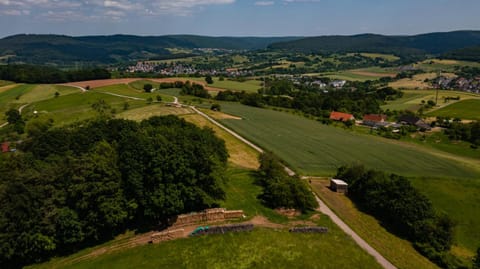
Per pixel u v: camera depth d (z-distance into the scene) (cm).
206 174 4747
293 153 8819
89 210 4162
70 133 6844
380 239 4622
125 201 4319
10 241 3856
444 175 7688
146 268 3631
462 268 4288
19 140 9944
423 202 5131
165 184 4434
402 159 8844
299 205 5219
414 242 4775
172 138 5119
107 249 4081
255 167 7431
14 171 5106
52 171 4497
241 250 3903
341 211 5438
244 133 10538
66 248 4156
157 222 4569
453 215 5962
